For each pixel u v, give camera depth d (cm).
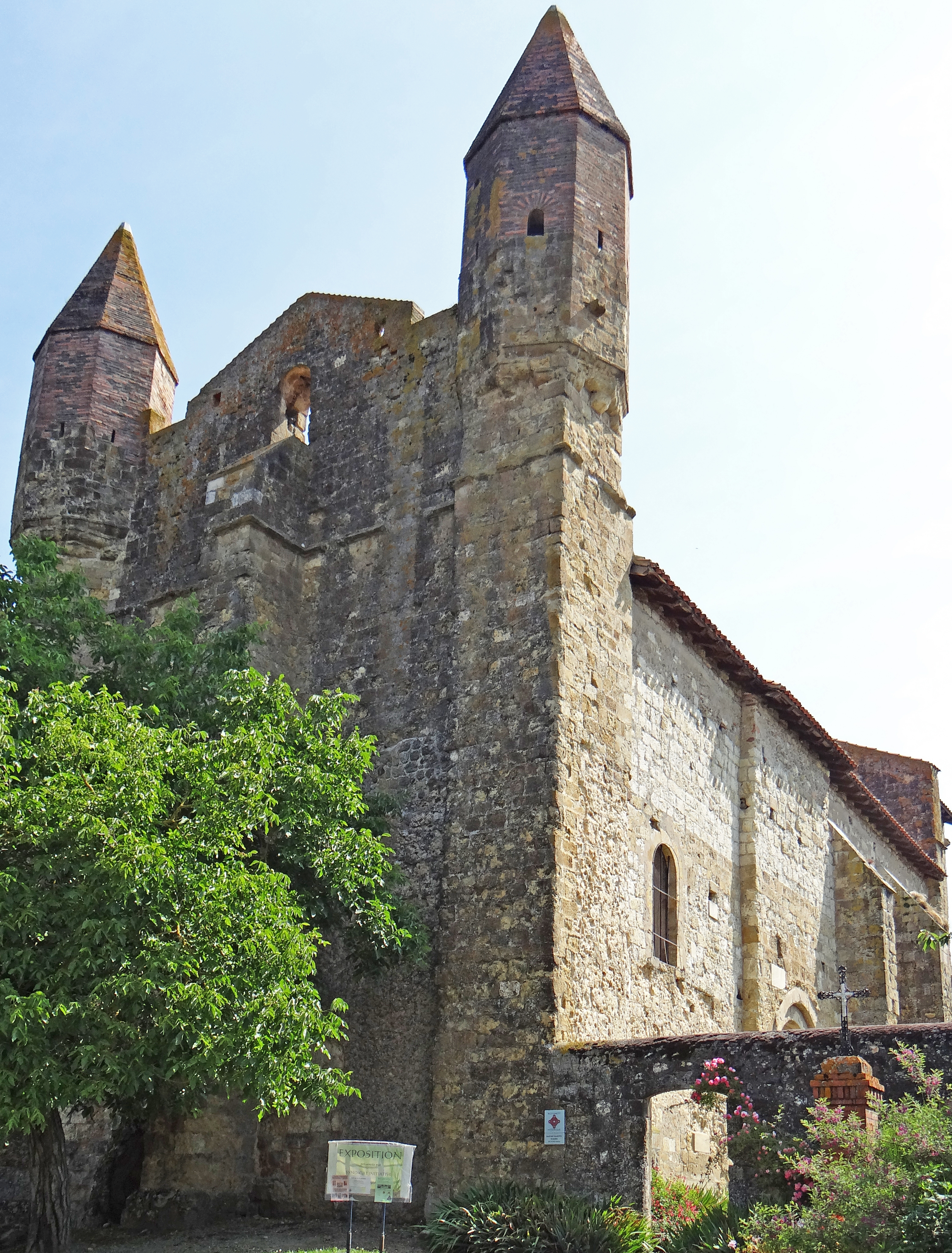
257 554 2166
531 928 1700
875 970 2705
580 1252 1402
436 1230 1518
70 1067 1320
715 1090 1474
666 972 1984
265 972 1410
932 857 3741
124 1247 1603
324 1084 1488
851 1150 1188
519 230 2094
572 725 1817
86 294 2670
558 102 2173
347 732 2052
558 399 1969
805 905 2606
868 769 3928
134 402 2602
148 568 2447
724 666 2438
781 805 2575
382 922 1650
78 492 2489
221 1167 1809
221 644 1909
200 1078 1348
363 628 2128
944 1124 1170
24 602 1761
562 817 1748
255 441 2420
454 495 2061
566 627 1848
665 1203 1594
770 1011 2320
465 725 1866
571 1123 1573
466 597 1942
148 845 1352
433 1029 1744
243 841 1662
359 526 2203
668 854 2092
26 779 1444
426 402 2195
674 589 2125
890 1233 1063
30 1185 1480
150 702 1789
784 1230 1137
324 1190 1780
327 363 2378
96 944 1340
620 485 2058
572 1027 1673
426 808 1920
